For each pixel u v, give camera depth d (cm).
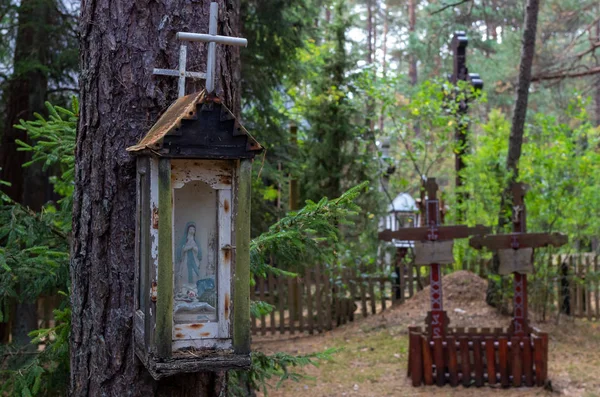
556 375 737
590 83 2025
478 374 713
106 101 266
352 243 1196
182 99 253
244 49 884
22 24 748
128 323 261
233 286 231
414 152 1230
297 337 1023
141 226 246
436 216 725
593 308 1108
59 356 331
